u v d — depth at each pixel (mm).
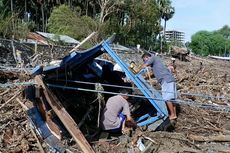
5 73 13781
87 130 8367
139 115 9281
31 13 66250
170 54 47719
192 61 48062
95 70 9328
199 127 9984
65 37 41531
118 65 9125
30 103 8617
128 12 64250
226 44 114312
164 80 9500
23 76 13672
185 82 18844
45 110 7691
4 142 7758
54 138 7492
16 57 20391
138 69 8633
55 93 8508
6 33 29906
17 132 8117
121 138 7945
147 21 67500
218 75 25500
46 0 64000
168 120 9000
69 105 8703
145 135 8234
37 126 7609
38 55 20531
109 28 57250
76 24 48938
